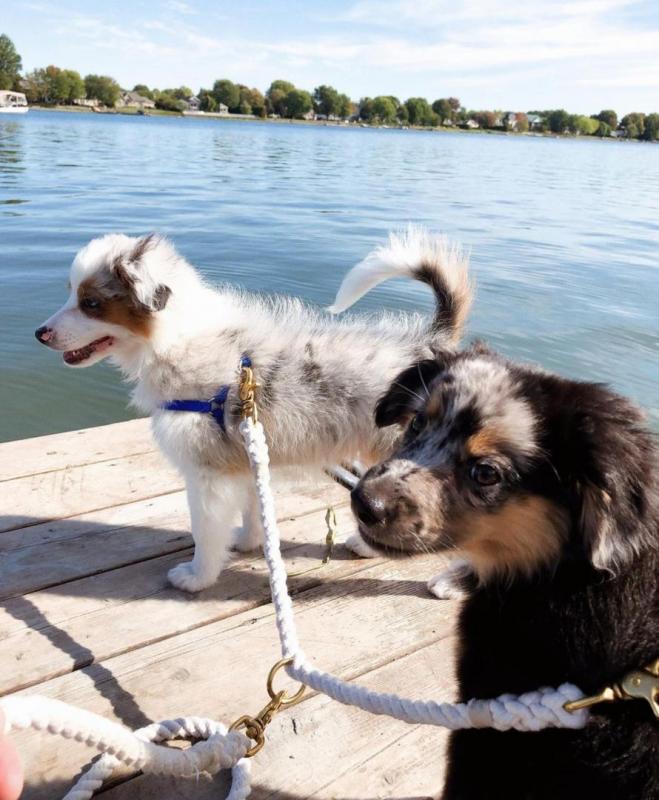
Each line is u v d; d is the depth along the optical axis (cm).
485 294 188
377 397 64
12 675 51
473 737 42
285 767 46
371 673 54
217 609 60
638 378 138
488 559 43
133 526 70
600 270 224
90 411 124
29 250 207
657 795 35
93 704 50
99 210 282
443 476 43
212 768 44
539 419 41
